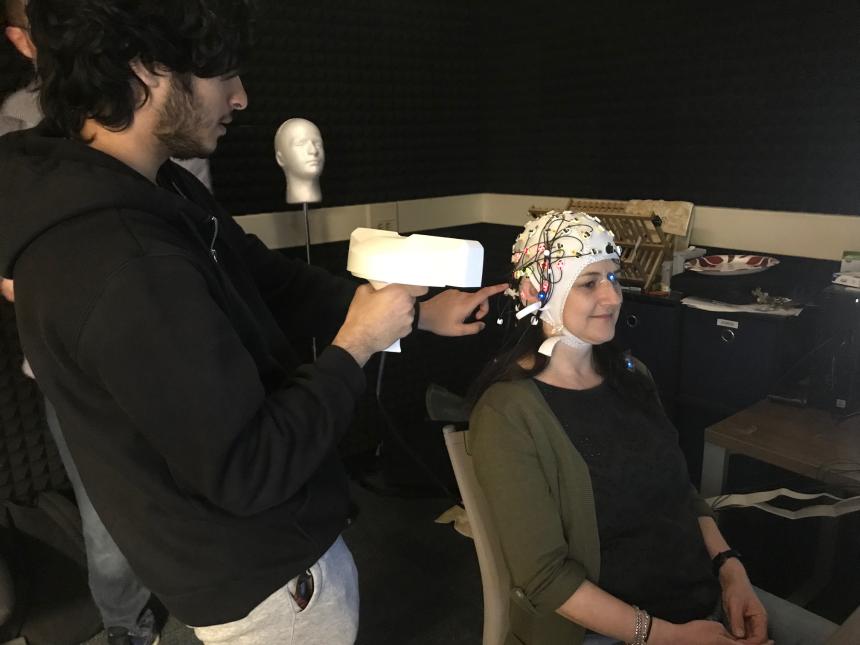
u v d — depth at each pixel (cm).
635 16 233
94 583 161
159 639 177
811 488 172
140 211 74
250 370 74
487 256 313
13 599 162
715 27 212
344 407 81
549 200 278
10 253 73
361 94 255
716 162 221
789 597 173
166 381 68
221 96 79
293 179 211
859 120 186
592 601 102
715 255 217
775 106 203
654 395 127
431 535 222
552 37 262
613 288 113
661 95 231
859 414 154
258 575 87
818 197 199
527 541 104
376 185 268
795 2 192
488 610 117
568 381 117
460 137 295
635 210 228
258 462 72
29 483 199
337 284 123
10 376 190
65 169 72
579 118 260
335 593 100
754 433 146
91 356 69
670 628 101
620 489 111
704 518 126
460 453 117
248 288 100
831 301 154
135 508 82
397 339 88
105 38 66
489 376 120
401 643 175
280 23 225
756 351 182
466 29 285
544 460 109
